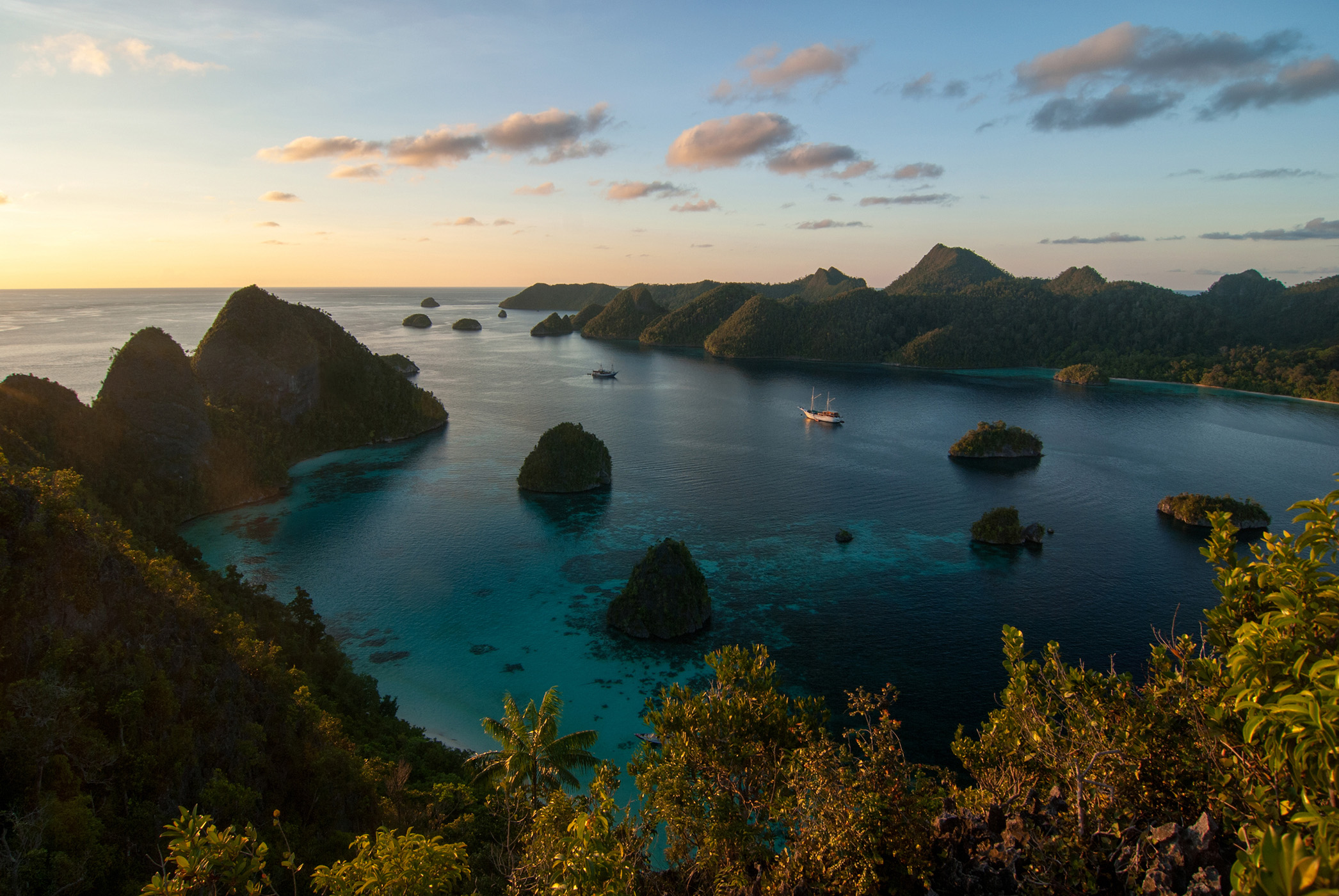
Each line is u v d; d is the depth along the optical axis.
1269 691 13.44
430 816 43.78
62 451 107.56
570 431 148.50
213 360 165.50
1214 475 164.88
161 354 128.75
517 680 76.50
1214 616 18.52
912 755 64.69
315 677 63.56
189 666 43.31
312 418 177.75
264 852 19.17
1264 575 15.49
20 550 39.47
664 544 90.50
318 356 185.12
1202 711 18.67
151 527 97.31
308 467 162.12
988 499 143.88
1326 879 8.57
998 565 108.62
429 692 74.12
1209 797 17.86
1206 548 19.44
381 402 193.25
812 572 105.62
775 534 122.12
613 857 18.92
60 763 30.53
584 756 45.88
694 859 24.86
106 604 41.78
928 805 22.61
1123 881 17.55
